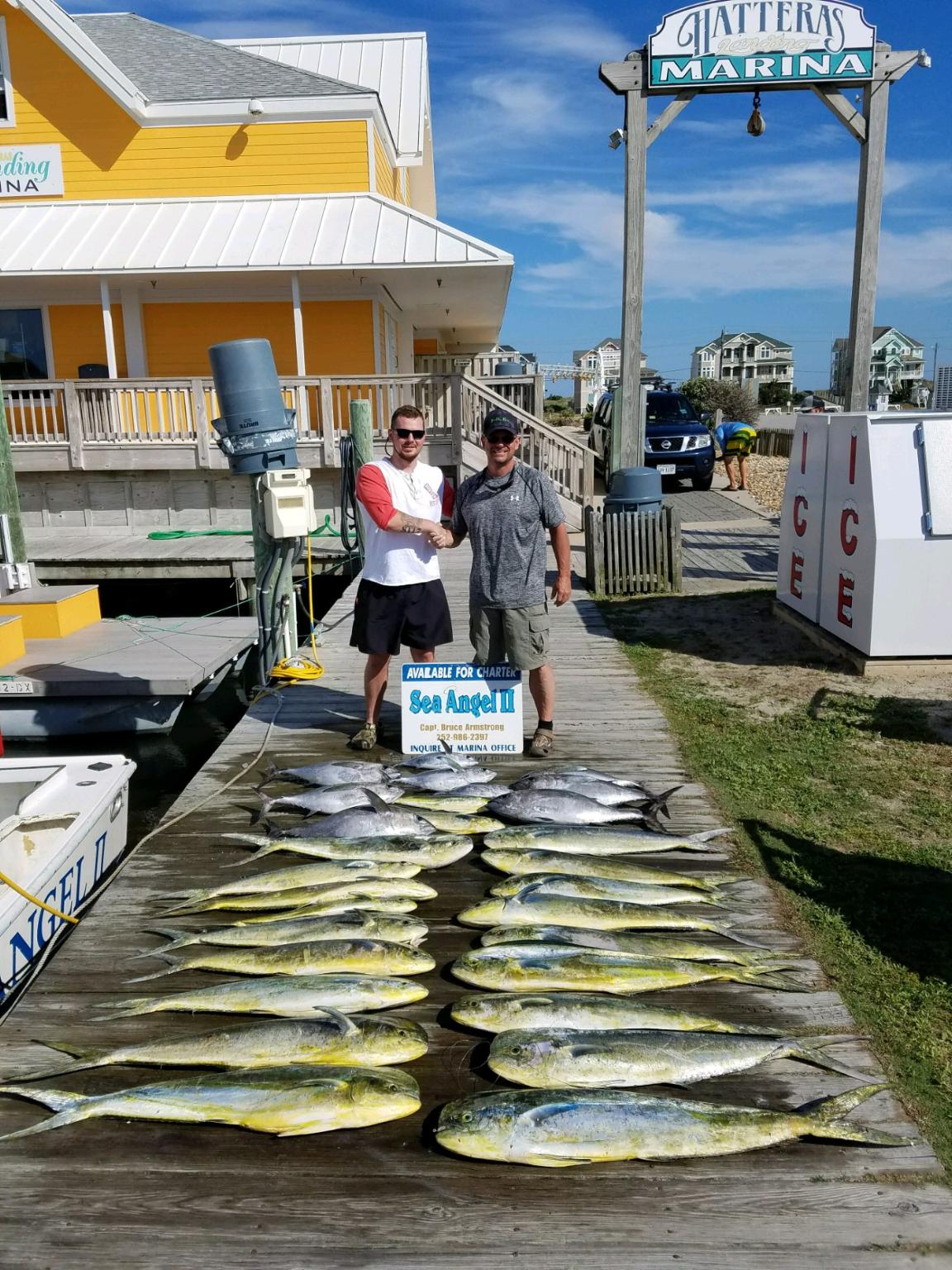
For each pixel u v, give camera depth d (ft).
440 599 17.88
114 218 50.62
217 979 10.86
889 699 22.36
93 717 24.54
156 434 45.96
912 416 23.98
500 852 13.08
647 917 11.76
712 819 15.38
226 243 47.60
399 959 10.61
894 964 11.64
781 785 17.57
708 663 26.03
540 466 47.34
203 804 16.02
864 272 32.78
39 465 45.73
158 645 27.55
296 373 52.24
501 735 17.87
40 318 52.34
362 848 13.47
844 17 30.78
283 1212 7.64
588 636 28.99
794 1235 7.38
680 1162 8.06
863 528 24.29
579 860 13.03
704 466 65.72
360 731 18.79
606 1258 7.20
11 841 14.15
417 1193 7.80
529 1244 7.32
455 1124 8.09
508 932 11.07
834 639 26.50
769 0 30.89
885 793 17.25
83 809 14.88
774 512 56.59
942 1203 7.67
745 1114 8.28
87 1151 8.31
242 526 46.52
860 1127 8.27
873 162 32.07
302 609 38.91
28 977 12.43
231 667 28.43
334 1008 9.91
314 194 51.93
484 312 69.67
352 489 38.22
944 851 14.93
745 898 12.88
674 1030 9.43
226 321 51.70
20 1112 8.89
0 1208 7.72
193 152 52.34
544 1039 8.99
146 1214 7.64
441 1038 9.70
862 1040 9.70
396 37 72.02
